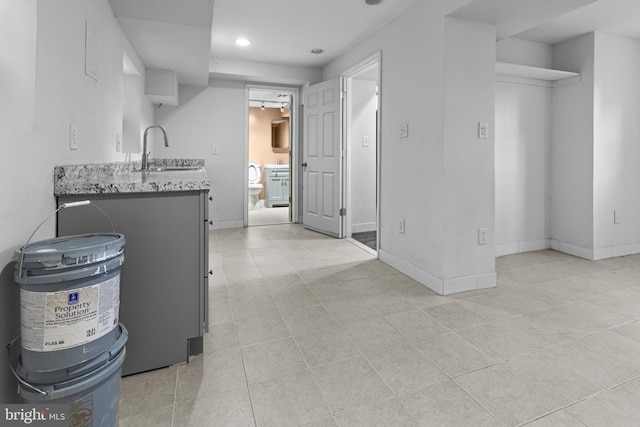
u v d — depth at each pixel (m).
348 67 4.11
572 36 3.55
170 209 1.59
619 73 3.58
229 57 4.41
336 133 4.41
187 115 4.76
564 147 3.76
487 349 1.81
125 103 3.30
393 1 2.80
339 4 2.89
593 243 3.54
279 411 1.36
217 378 1.57
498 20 2.53
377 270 3.15
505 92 3.63
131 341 1.58
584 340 1.90
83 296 1.05
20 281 0.99
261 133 7.74
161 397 1.44
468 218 2.64
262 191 7.83
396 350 1.81
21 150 1.15
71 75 1.56
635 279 2.93
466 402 1.41
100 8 2.00
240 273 3.05
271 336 1.96
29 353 1.02
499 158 3.67
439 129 2.57
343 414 1.35
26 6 1.21
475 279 2.69
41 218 1.29
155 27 2.52
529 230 3.86
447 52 2.49
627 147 3.68
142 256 1.56
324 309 2.32
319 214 4.77
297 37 3.67
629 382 1.53
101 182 1.49
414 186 2.90
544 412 1.35
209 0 2.15
